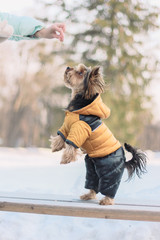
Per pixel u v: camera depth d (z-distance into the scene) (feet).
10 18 11.58
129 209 9.72
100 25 54.65
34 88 77.56
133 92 54.03
